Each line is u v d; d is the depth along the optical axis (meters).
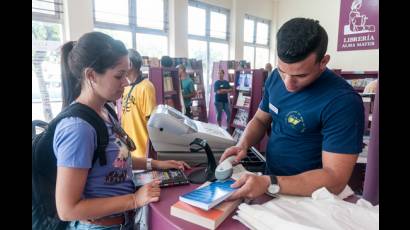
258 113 1.38
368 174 0.88
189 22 7.27
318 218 0.72
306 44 0.84
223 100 5.74
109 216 0.96
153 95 2.09
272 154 1.19
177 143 1.31
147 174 1.15
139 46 6.22
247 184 0.87
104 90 0.92
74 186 0.83
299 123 1.05
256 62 9.71
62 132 0.84
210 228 0.76
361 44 5.54
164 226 0.85
